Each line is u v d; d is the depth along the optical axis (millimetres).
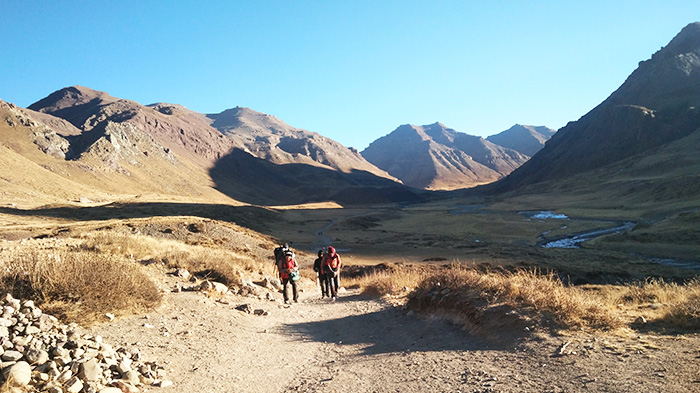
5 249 10289
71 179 180375
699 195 108938
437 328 7453
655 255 53812
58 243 13203
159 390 4391
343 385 4844
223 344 6445
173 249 15273
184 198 171000
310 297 15281
